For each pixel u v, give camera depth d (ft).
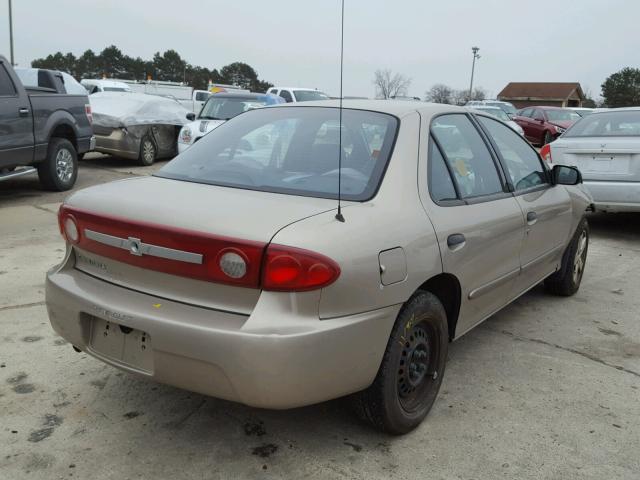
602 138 23.13
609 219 28.27
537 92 246.06
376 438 9.45
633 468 8.94
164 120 43.04
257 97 40.29
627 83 263.49
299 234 7.54
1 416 9.64
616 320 15.05
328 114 10.77
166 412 9.98
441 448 9.26
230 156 10.44
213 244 7.56
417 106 10.91
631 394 11.21
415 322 9.10
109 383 10.83
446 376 11.68
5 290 15.28
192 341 7.58
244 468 8.63
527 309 15.67
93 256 8.98
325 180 9.29
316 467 8.69
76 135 30.73
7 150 25.25
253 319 7.43
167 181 9.89
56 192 30.09
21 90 26.18
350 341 7.86
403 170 9.39
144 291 8.37
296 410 10.18
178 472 8.48
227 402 10.37
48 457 8.68
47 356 11.72
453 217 9.90
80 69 278.26
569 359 12.65
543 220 13.41
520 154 13.58
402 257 8.54
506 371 11.98
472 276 10.50
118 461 8.67
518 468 8.84
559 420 10.19
